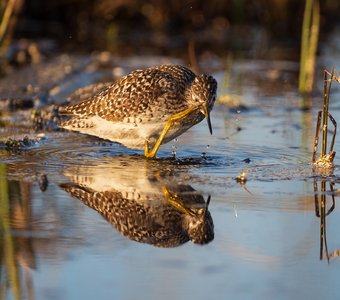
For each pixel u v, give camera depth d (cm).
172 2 2442
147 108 1246
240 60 2155
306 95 1783
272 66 2098
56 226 950
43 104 1655
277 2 2431
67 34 2345
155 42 2339
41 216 981
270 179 1143
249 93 1795
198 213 1004
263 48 2319
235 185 1115
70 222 965
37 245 896
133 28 2452
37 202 1030
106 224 963
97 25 2409
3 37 2009
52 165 1201
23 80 1831
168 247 907
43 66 1961
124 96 1250
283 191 1090
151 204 1031
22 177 1134
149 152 1257
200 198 1059
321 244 920
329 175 1164
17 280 816
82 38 2328
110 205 1023
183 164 1222
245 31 2473
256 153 1293
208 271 845
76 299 775
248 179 1141
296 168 1199
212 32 2455
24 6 2323
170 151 1299
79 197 1052
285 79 1950
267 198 1062
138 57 2134
